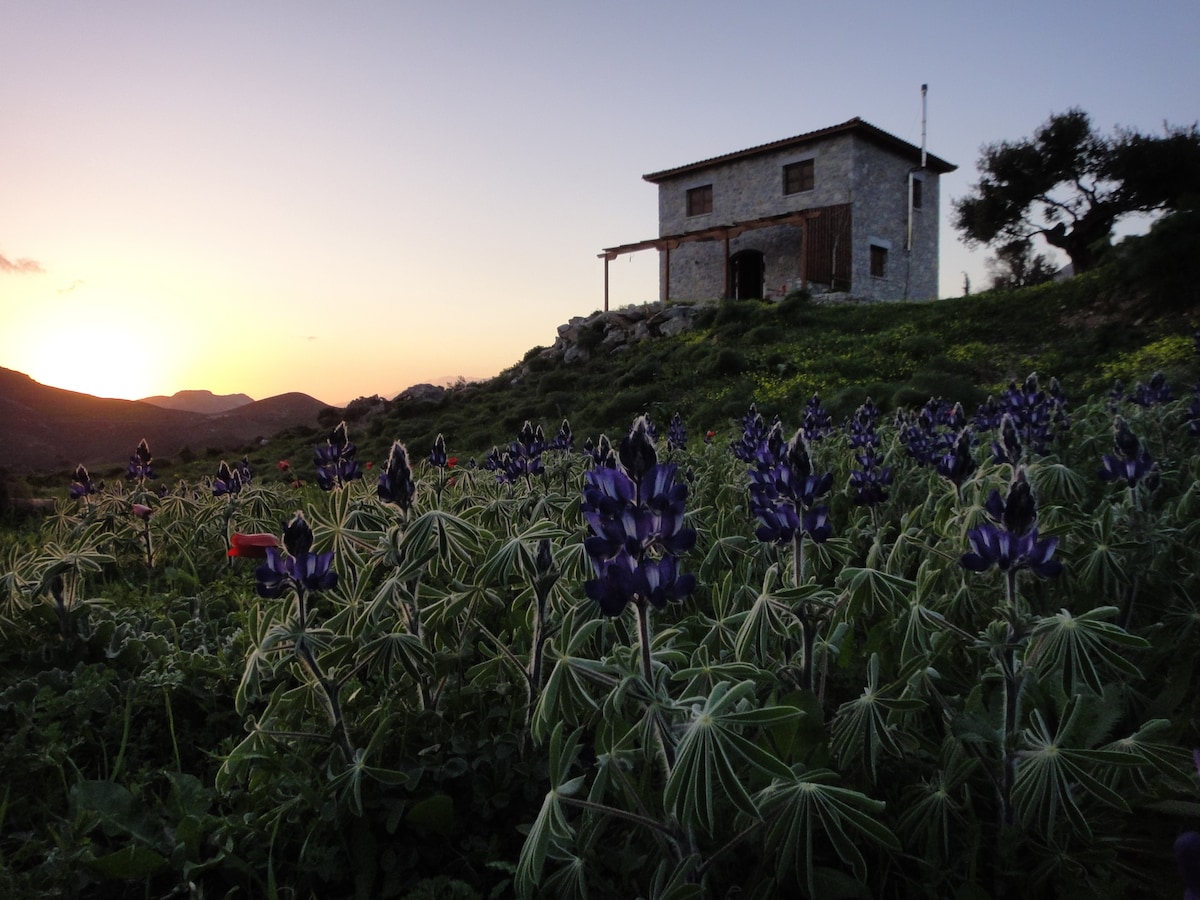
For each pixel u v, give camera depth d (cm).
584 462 676
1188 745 243
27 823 250
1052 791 184
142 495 715
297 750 246
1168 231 1744
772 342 2486
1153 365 1398
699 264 3922
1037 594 310
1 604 367
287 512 701
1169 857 209
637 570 161
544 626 250
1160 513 416
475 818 239
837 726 210
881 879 210
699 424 1822
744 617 251
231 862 217
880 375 1864
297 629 229
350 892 223
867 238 3381
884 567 347
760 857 203
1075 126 3447
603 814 193
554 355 3384
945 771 211
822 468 700
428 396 3659
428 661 238
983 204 3769
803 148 3466
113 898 219
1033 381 577
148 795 265
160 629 402
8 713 300
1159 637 291
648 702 167
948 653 268
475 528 259
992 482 412
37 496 1094
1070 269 3931
